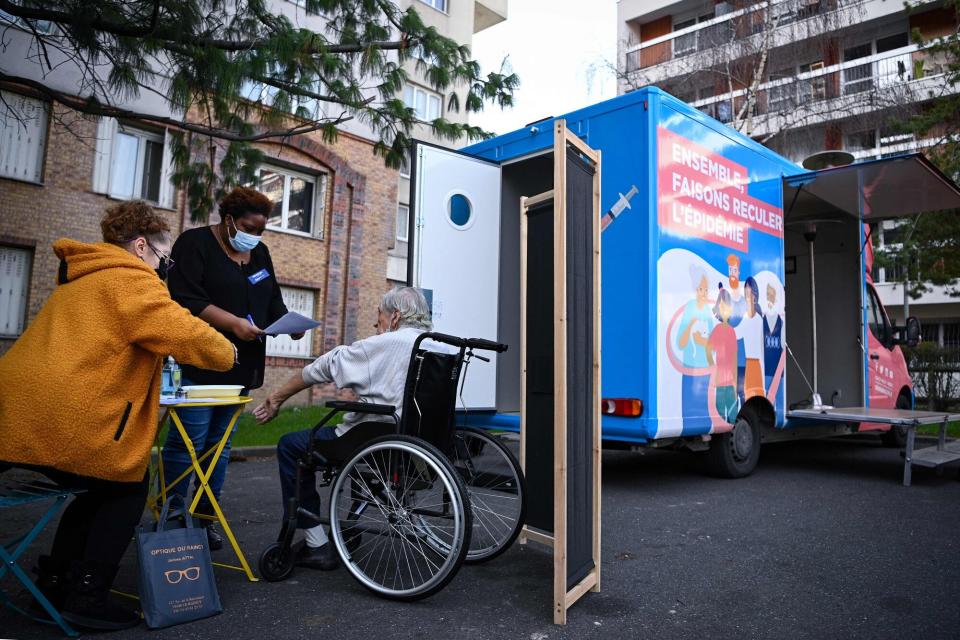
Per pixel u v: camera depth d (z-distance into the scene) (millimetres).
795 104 16500
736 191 6020
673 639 2557
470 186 5684
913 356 16328
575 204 2953
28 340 2541
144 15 5883
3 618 2664
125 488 2645
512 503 3504
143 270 2654
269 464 7121
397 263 16766
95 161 11625
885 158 6000
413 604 2906
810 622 2738
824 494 5492
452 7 19344
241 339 3518
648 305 4949
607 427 5109
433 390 3150
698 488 5703
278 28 6520
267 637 2535
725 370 5672
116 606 2596
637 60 20344
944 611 2867
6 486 2662
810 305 8375
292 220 14891
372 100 7172
